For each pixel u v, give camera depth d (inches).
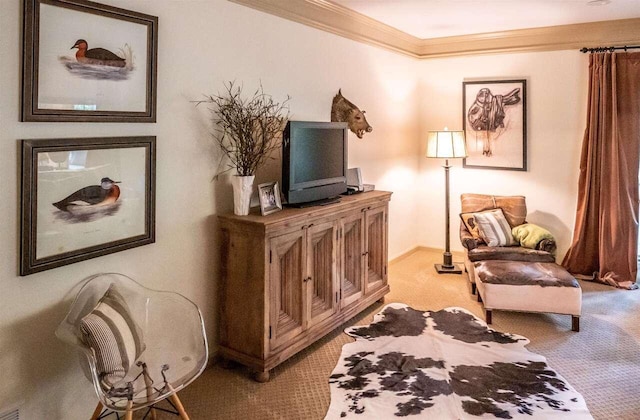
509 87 199.0
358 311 144.9
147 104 97.0
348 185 156.4
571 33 183.3
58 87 81.0
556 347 128.3
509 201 189.0
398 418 95.7
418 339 132.6
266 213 116.3
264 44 128.4
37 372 83.0
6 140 75.6
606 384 109.1
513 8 157.8
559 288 137.4
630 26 173.2
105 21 87.6
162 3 99.9
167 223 105.7
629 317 149.4
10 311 78.6
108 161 90.7
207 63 111.8
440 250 225.1
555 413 97.3
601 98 177.8
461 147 189.0
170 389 79.8
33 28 76.5
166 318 99.2
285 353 115.1
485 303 142.8
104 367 75.6
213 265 118.0
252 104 125.6
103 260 93.0
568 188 193.0
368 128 171.6
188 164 109.3
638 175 177.3
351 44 167.3
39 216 80.3
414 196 223.1
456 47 207.0
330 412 98.2
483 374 113.2
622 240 179.0
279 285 113.8
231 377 113.0
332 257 130.7
